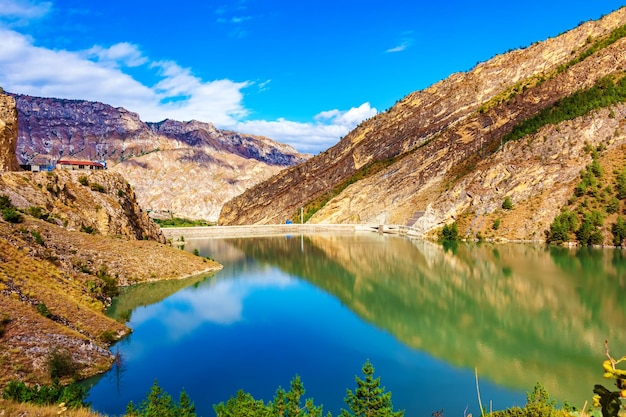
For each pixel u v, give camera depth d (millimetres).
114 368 37438
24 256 48875
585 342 44281
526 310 55562
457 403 32500
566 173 119812
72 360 34875
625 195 105875
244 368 38625
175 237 149375
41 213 68250
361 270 86875
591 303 57281
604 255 89875
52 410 19469
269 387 35000
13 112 85062
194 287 70000
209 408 31641
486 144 161250
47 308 40469
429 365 39438
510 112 172625
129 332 46812
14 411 18562
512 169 131125
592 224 102750
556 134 129125
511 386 35156
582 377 36562
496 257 93375
